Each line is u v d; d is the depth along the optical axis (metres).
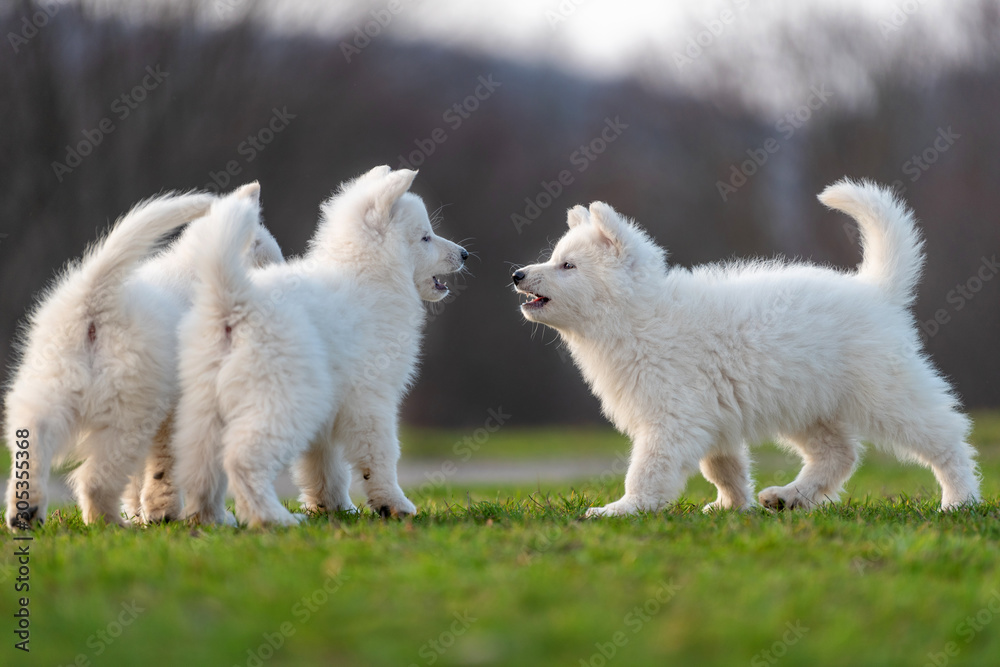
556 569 5.48
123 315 7.77
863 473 18.12
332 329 7.96
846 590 5.11
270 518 7.15
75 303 7.69
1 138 26.75
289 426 7.27
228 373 7.26
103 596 5.07
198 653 4.36
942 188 33.16
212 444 7.44
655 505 8.58
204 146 29.27
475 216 36.44
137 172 27.98
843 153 33.41
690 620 4.63
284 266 8.80
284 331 7.36
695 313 8.80
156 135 28.52
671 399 8.65
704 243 36.22
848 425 9.23
